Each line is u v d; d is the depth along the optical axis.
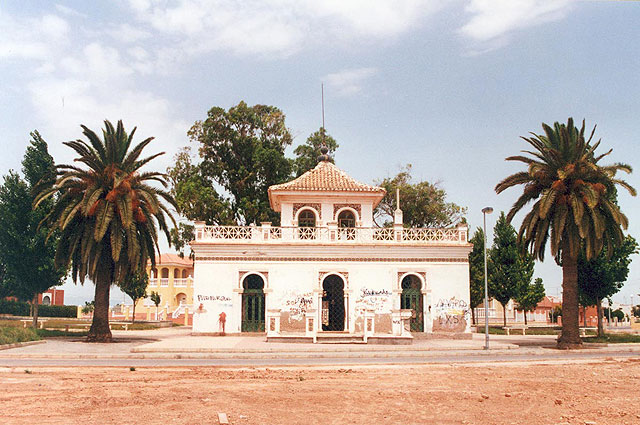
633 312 98.25
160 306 76.19
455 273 38.09
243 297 37.72
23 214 43.72
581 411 13.34
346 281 37.53
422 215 61.12
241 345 30.22
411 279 38.34
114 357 25.08
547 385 17.05
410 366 21.92
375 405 13.87
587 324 87.94
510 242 53.97
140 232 34.50
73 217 33.28
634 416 12.78
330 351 28.50
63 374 18.80
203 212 51.66
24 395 14.53
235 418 12.21
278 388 16.03
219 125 54.25
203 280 37.31
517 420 12.41
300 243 37.62
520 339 39.50
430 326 37.53
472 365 22.48
